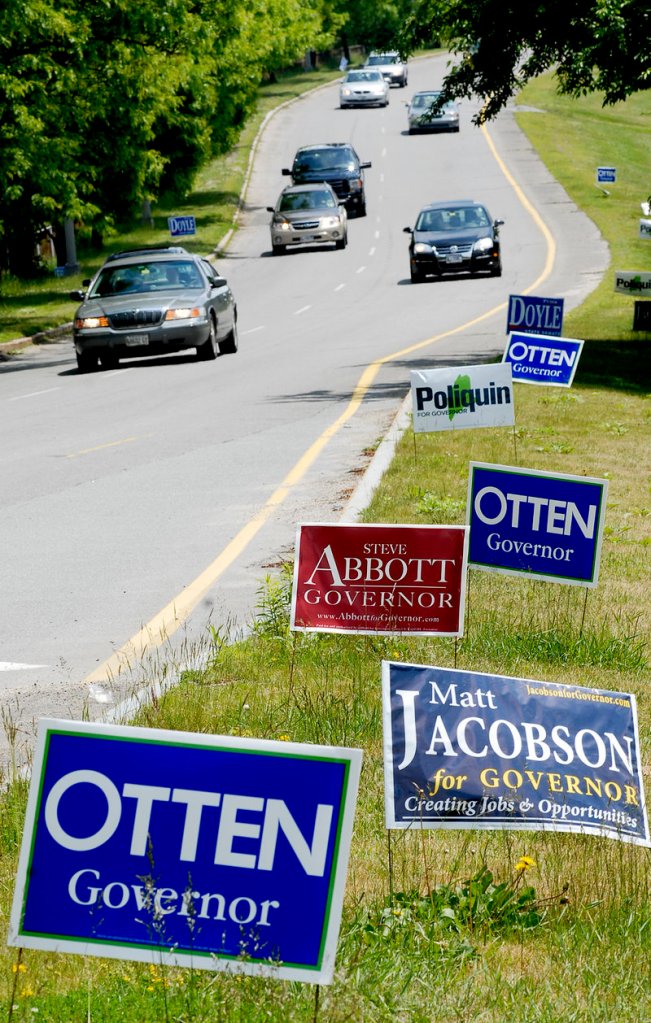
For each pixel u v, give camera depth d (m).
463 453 44.19
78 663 25.17
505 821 15.02
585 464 43.34
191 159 166.12
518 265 129.12
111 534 36.31
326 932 10.34
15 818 17.08
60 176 101.75
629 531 35.00
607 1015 12.38
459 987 12.77
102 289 82.62
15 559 34.03
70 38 95.81
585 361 71.75
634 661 24.41
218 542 34.62
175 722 20.39
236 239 169.75
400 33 78.69
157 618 27.97
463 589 22.36
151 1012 12.15
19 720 21.86
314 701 21.53
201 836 10.45
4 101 98.25
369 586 22.41
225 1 124.56
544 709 15.57
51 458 49.84
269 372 74.62
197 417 58.94
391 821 14.68
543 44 74.75
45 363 89.44
